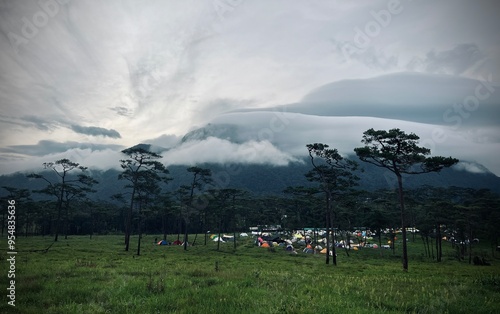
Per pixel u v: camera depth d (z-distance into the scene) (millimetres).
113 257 33625
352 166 45219
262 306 9219
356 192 52812
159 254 42781
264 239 81562
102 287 12164
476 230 71312
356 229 100312
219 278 15227
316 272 24750
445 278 19438
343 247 73812
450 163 33312
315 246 69750
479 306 9891
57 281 13516
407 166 36219
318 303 9578
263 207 98562
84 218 106500
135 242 67625
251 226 122688
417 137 34375
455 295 11406
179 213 76938
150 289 11594
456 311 9383
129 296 10539
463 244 67938
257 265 30531
